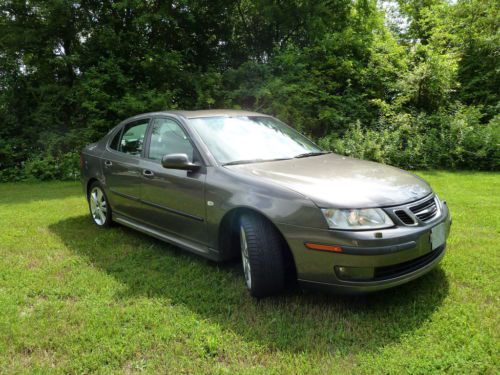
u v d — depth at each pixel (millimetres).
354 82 13047
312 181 3051
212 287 3348
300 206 2824
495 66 12898
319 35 13281
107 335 2668
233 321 2814
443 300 3002
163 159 3555
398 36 15859
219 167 3449
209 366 2350
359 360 2357
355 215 2719
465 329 2607
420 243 2838
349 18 14023
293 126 11766
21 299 3199
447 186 7609
